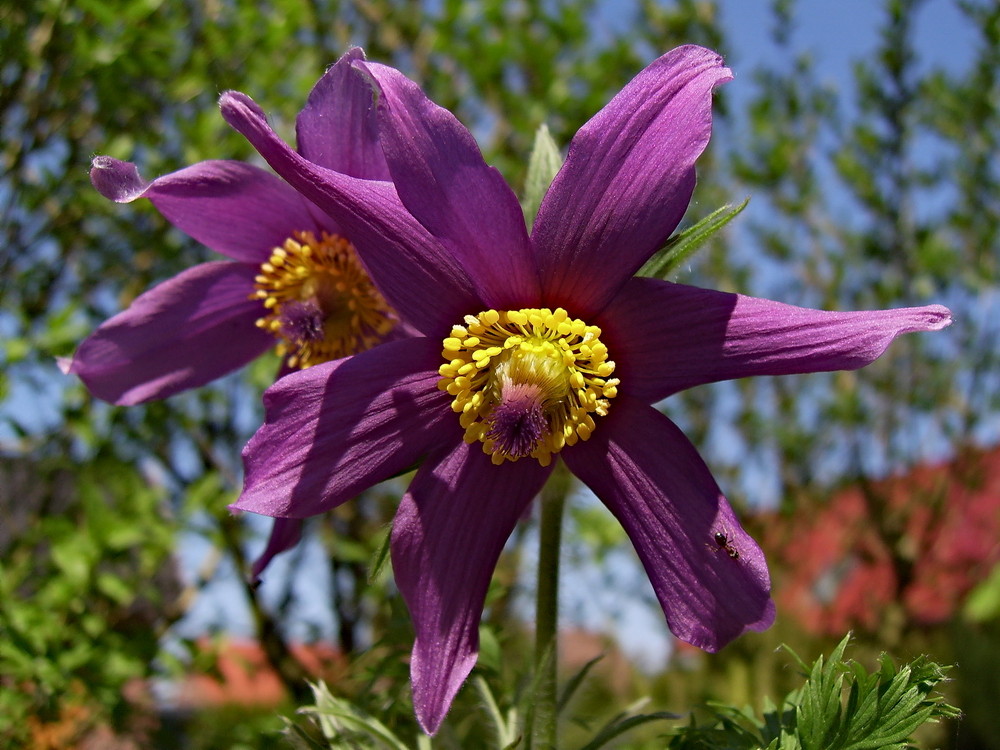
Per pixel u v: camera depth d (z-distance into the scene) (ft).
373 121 0.54
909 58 1.66
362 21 1.37
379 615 1.13
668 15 1.51
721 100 1.56
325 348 0.61
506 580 0.98
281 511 0.47
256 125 0.48
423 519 0.49
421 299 0.50
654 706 1.61
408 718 0.61
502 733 0.56
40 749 0.82
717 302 0.48
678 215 0.48
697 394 1.70
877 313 0.46
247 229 0.61
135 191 0.53
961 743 1.46
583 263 0.49
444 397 0.50
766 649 1.59
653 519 0.48
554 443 0.50
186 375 0.63
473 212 0.48
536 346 0.50
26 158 1.04
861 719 0.48
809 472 1.75
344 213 0.49
